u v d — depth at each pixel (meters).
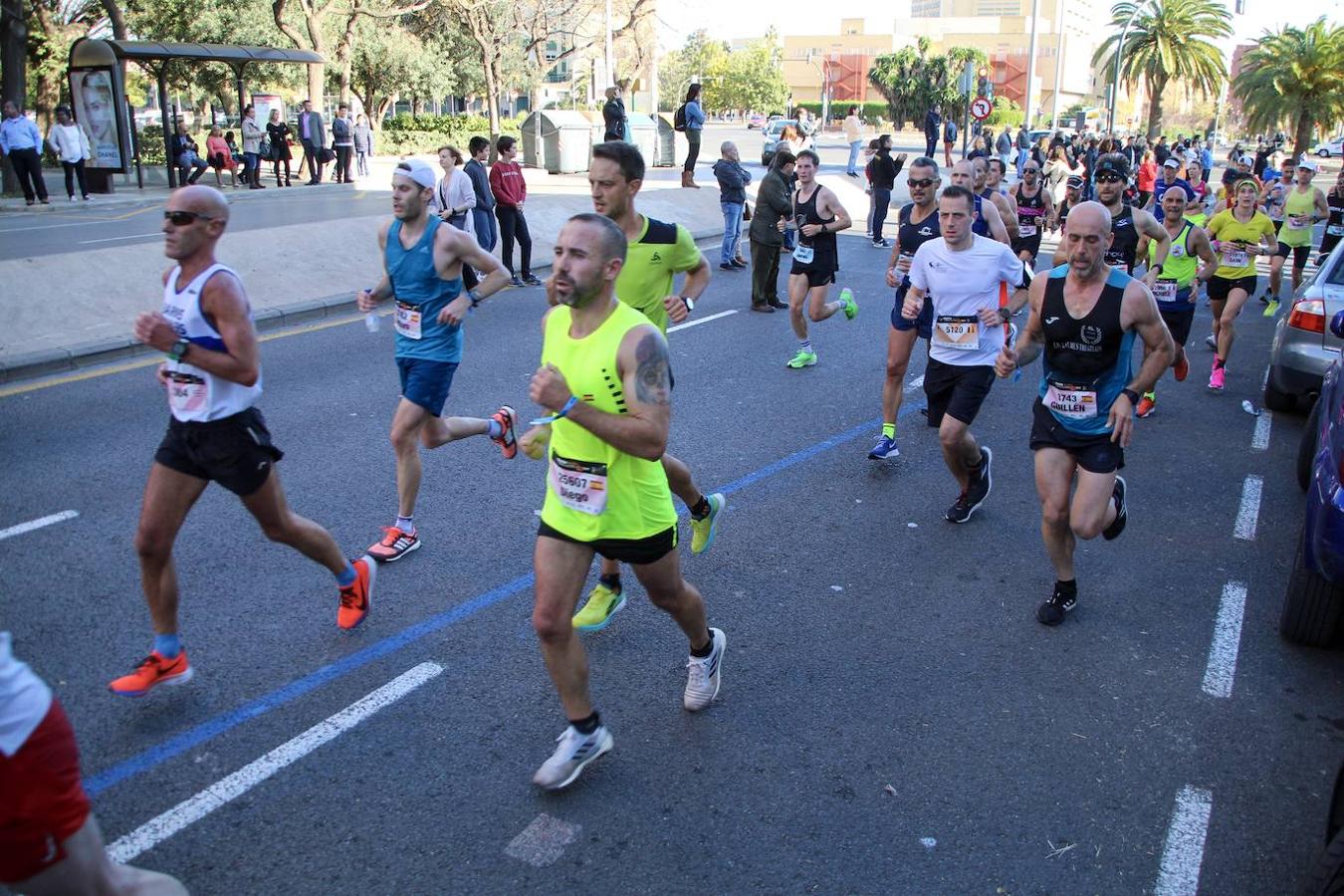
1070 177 10.77
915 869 3.14
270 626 4.52
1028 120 32.44
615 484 3.24
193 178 23.34
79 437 7.20
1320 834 3.33
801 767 3.63
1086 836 3.29
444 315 5.04
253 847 3.17
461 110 58.31
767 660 4.36
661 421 3.11
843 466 6.87
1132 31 50.72
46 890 2.22
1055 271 4.42
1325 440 4.54
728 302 12.74
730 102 90.00
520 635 4.51
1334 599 4.39
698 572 5.21
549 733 3.80
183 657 3.94
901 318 6.69
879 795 3.48
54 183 24.47
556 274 3.05
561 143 26.52
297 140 29.36
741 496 6.29
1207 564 5.43
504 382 8.79
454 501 6.07
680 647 4.45
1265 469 7.00
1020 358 4.65
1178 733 3.88
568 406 2.99
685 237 4.77
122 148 21.98
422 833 3.25
